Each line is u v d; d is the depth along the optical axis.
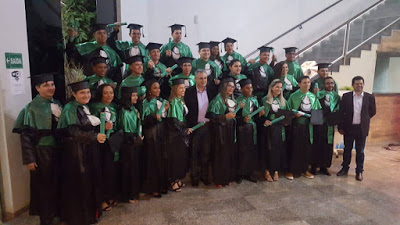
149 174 3.29
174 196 3.45
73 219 2.68
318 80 4.32
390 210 3.16
